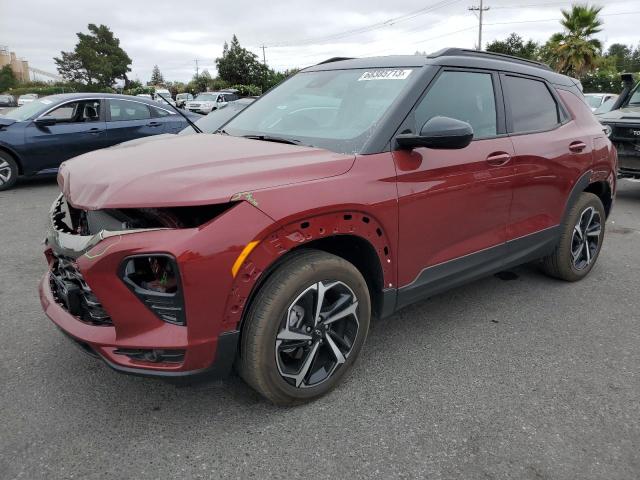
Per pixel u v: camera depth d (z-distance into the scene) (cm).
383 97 317
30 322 374
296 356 274
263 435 258
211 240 227
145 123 971
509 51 5231
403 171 291
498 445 254
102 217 253
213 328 236
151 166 257
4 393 288
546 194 397
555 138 402
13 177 875
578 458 246
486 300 427
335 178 265
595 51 3459
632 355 343
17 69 13125
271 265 254
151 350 235
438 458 244
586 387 305
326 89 357
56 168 904
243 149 287
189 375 238
